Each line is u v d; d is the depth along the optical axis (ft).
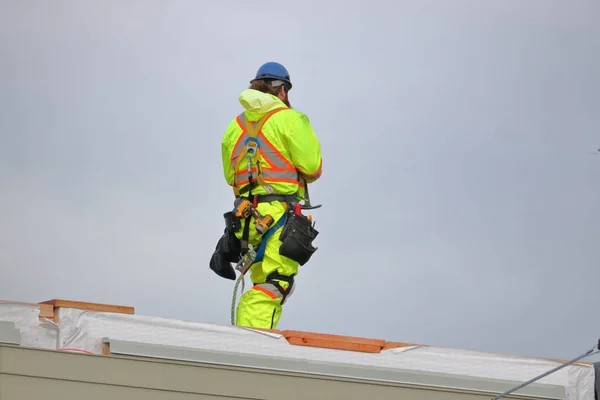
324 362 32.94
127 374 30.14
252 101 37.81
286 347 33.24
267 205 37.83
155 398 30.30
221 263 39.19
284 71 39.81
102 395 29.73
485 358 35.24
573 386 35.91
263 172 37.88
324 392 32.22
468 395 34.14
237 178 38.78
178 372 30.76
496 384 34.76
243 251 37.83
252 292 37.27
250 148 38.04
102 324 31.60
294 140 37.60
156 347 30.91
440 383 34.14
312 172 37.96
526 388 34.99
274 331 33.27
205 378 30.99
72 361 29.63
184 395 30.63
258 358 32.12
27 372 29.01
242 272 37.70
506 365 35.37
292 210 37.73
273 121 37.96
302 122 37.91
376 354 34.24
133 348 30.63
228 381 31.22
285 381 31.86
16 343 29.30
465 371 34.91
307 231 37.45
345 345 33.91
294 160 37.86
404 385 33.27
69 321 31.22
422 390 33.47
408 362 34.45
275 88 39.42
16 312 30.60
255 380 31.53
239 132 38.70
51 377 29.25
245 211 37.63
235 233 38.42
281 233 37.32
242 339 32.78
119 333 31.65
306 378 32.12
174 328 32.22
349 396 32.48
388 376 33.60
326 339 33.68
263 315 37.11
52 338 30.99
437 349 34.88
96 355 29.96
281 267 37.60
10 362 28.91
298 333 33.40
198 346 32.32
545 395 35.12
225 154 39.52
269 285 37.35
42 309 30.94
